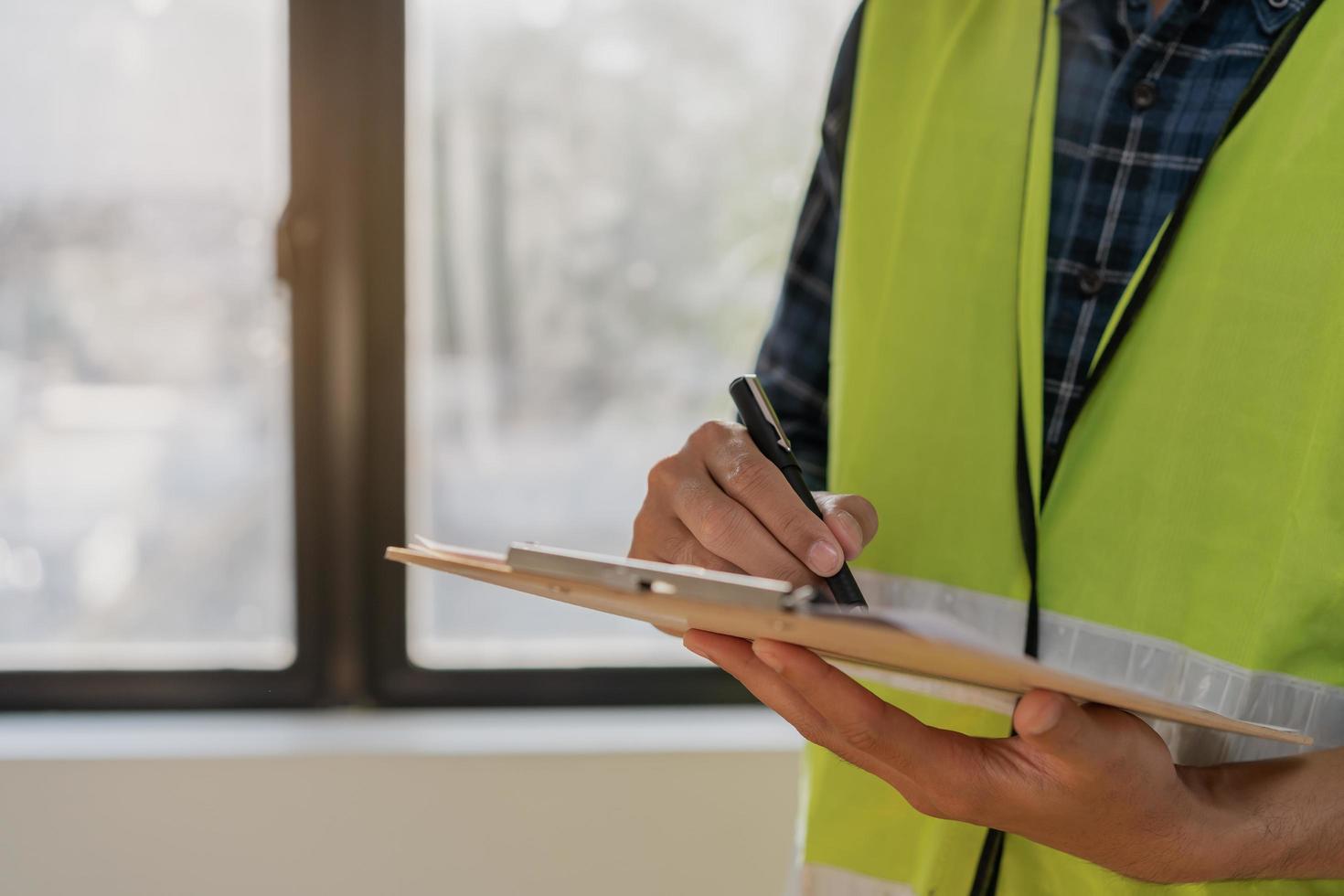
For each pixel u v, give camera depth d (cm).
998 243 71
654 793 140
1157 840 51
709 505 62
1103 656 63
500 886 139
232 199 150
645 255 156
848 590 58
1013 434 69
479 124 152
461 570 49
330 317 152
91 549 152
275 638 156
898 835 73
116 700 152
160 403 152
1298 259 58
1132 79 67
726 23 153
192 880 137
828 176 85
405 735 146
